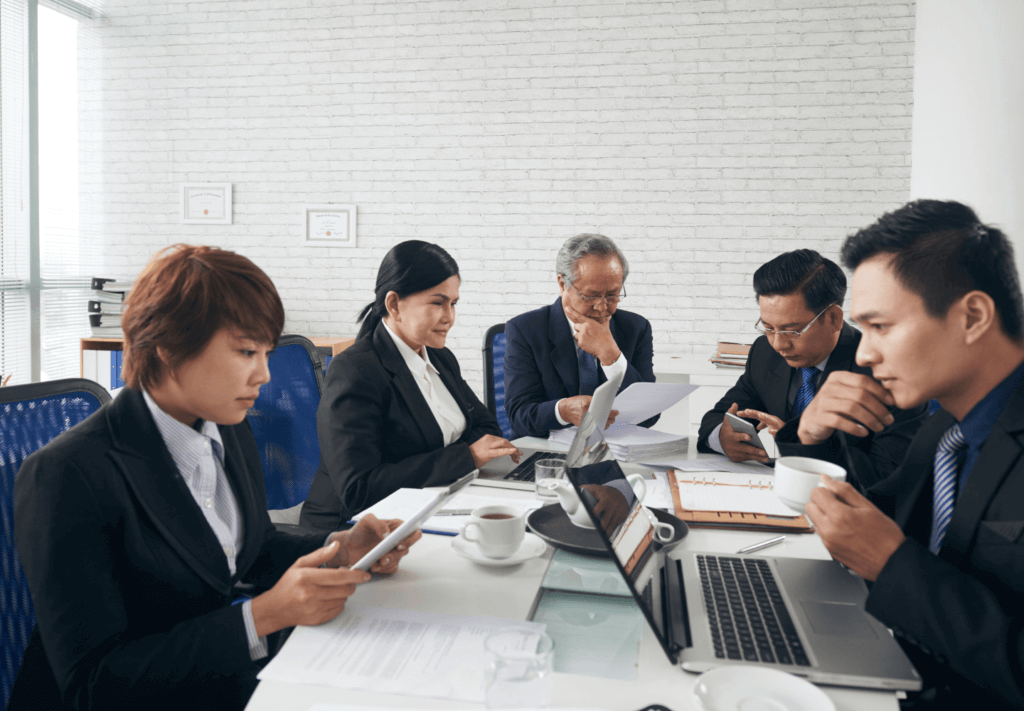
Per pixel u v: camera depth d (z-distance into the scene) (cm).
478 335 455
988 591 73
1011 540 77
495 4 439
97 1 477
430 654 78
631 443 170
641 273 436
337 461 148
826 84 409
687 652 76
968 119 325
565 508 118
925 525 100
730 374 364
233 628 82
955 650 71
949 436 95
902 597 75
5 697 97
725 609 86
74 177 480
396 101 454
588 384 226
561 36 434
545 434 207
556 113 438
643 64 427
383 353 165
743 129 420
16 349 438
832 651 77
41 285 450
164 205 483
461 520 123
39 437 110
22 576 101
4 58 420
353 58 457
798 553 109
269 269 476
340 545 107
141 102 480
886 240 81
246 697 101
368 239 464
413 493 139
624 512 95
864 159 409
